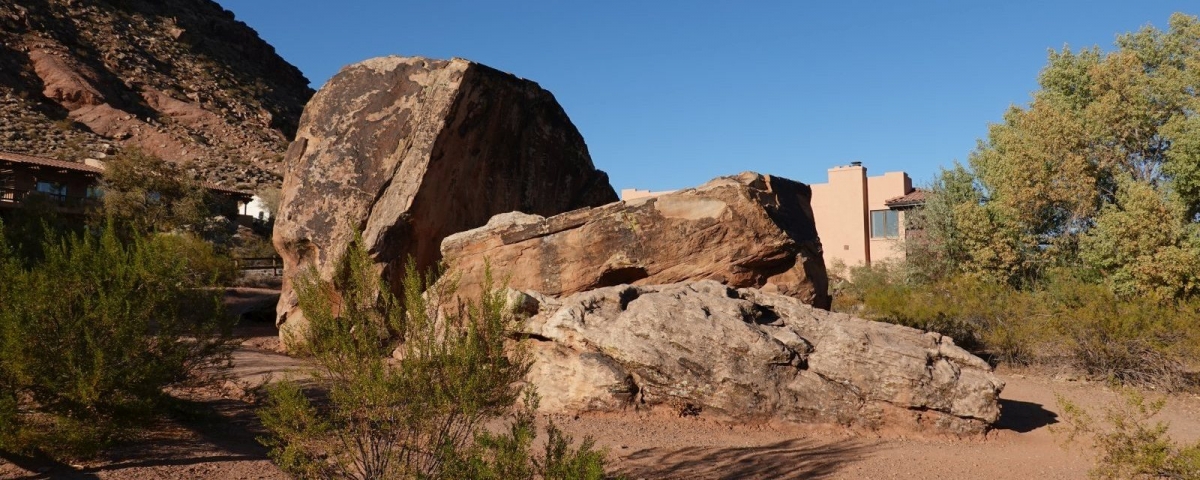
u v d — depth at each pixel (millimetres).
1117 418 7969
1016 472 7852
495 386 5066
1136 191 20516
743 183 12781
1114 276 20594
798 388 9250
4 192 32906
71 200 32844
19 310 5996
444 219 13312
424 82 13289
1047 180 24172
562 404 9133
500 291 5426
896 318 18531
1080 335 14617
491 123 14117
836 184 38000
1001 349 16031
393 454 5348
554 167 16141
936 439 9188
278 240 12938
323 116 13516
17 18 79125
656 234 12016
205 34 111000
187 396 8320
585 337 9422
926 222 29109
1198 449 7027
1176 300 18703
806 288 12562
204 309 7602
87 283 6602
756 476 7172
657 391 9195
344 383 5199
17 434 5793
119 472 5836
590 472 4809
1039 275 25672
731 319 9734
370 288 5281
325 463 5352
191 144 71812
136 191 34406
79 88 71750
